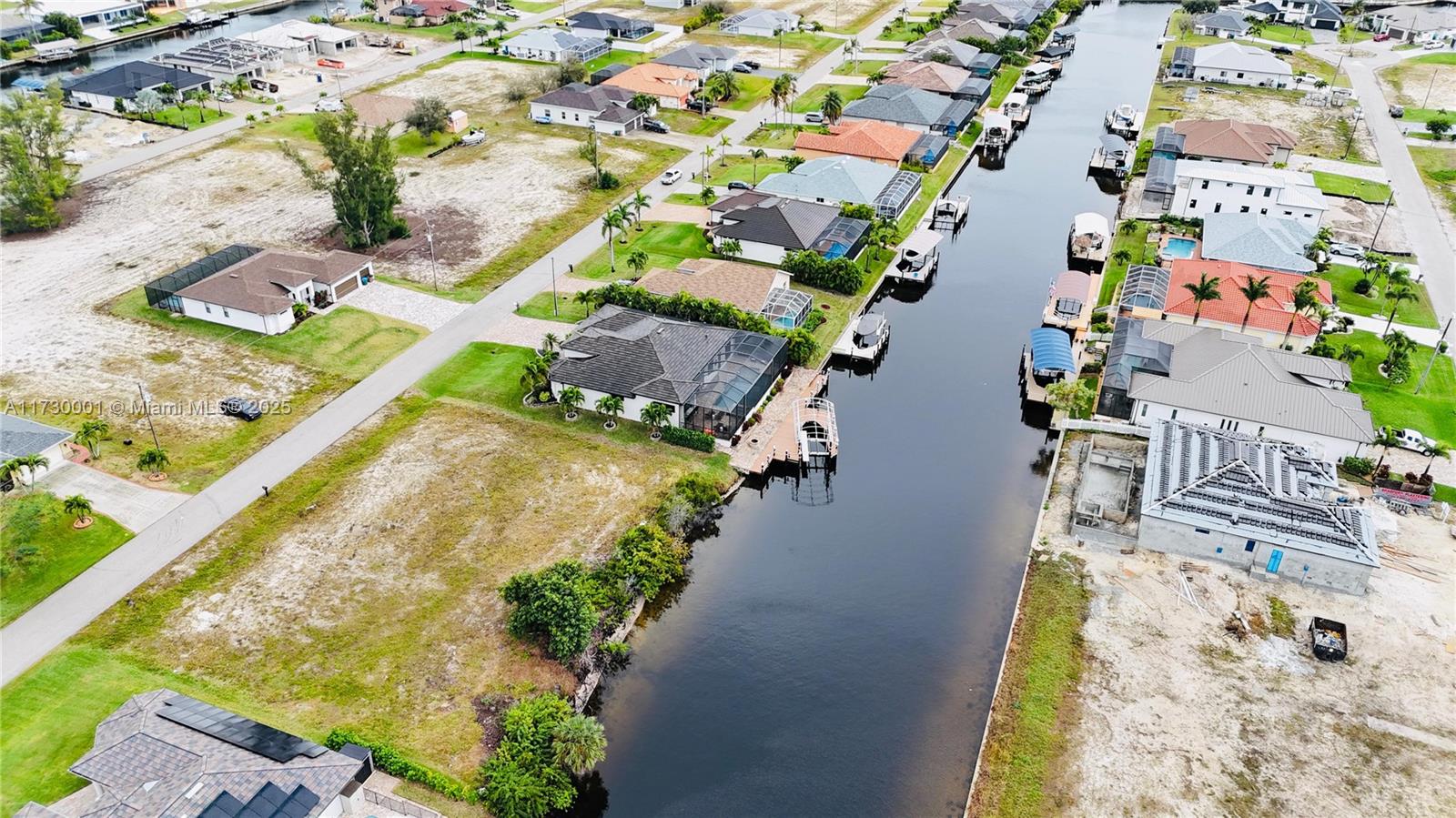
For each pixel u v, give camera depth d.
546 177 157.12
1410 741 65.31
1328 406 92.19
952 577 81.06
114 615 72.94
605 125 176.50
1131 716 67.06
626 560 77.81
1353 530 77.44
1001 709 68.00
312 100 192.38
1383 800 61.34
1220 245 126.50
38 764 61.34
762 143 173.75
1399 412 99.19
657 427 95.44
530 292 120.94
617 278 124.19
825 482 92.69
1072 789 62.16
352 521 83.31
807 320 115.94
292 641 71.56
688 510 84.31
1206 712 67.31
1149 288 118.38
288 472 88.81
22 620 72.25
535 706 65.31
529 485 88.38
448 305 118.00
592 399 98.06
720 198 144.88
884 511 88.81
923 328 120.38
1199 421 94.75
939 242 139.00
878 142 161.12
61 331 110.38
